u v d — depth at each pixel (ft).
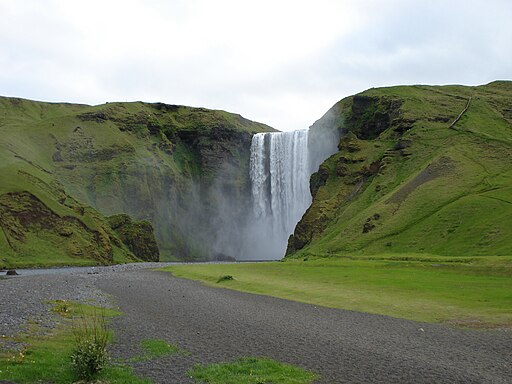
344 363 81.82
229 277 254.47
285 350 91.61
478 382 71.00
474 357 86.33
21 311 131.44
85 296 188.34
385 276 228.84
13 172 595.88
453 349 92.73
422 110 648.38
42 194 583.99
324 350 91.86
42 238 536.01
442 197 427.33
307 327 117.19
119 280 279.69
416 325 119.55
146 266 482.28
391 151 584.81
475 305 142.72
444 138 562.66
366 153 622.54
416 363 81.97
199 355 85.66
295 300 174.60
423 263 269.44
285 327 117.08
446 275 223.71
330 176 627.87
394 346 95.40
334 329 114.52
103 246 589.73
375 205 478.59
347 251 403.75
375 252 377.91
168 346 91.25
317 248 448.24
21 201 546.26
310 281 230.48
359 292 181.78
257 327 116.98
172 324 120.47
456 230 355.97
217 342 98.17
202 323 122.72
